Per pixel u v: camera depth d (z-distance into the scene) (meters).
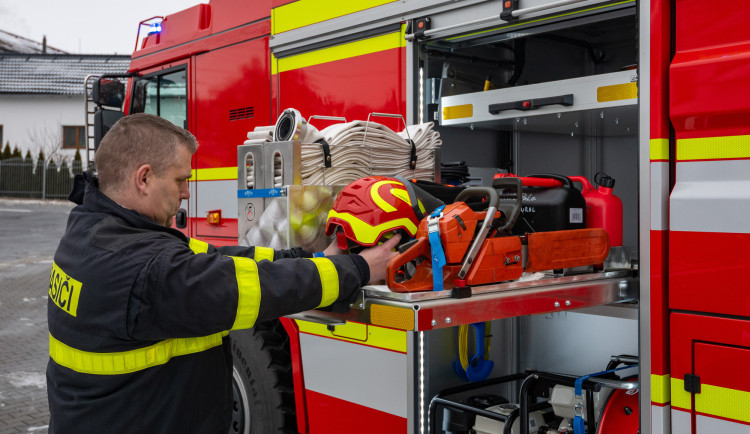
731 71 1.93
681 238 2.05
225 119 4.10
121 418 1.65
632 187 3.58
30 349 6.80
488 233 2.11
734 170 1.95
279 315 1.71
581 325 2.93
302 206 2.38
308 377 3.13
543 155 3.66
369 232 2.10
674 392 2.08
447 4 2.86
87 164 4.77
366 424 2.85
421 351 2.67
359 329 2.86
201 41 4.30
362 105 3.26
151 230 1.70
